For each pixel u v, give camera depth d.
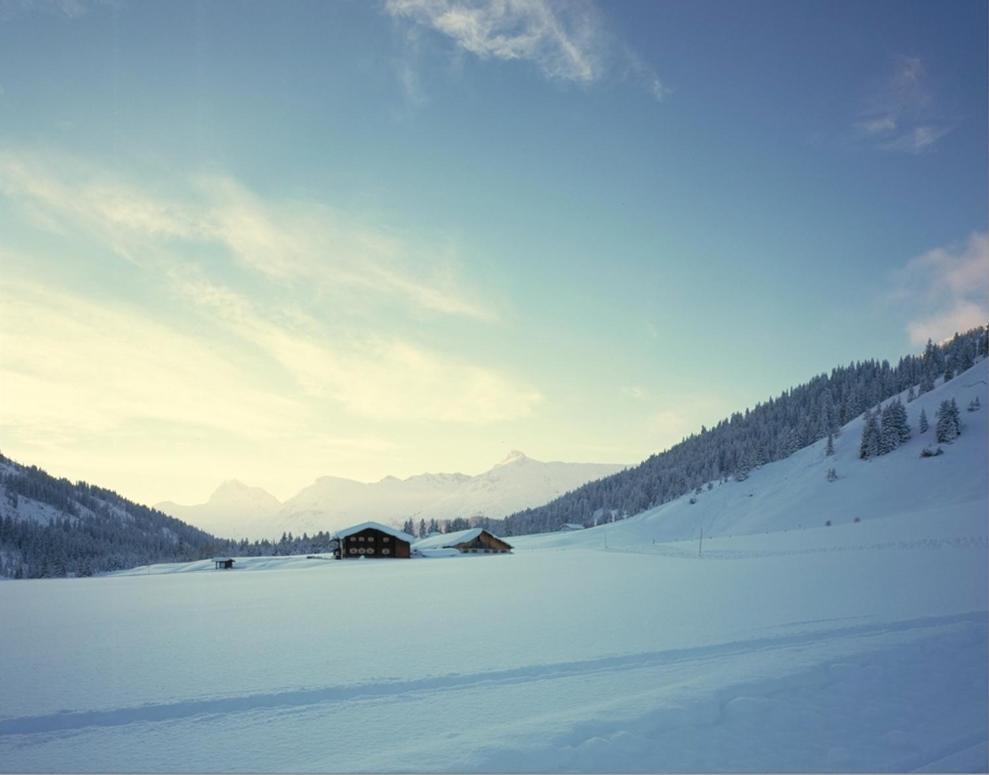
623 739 8.20
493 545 102.44
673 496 180.25
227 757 8.20
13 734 9.27
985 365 135.50
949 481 93.50
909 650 12.27
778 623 15.92
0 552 164.88
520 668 12.26
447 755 7.76
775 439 170.50
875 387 171.50
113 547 197.38
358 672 12.34
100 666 13.64
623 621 17.58
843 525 68.06
